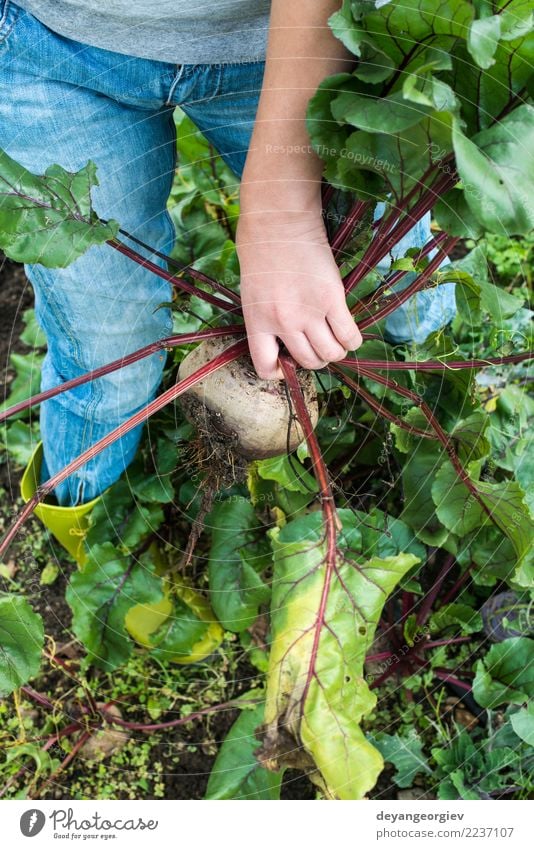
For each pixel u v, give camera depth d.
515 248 2.01
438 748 1.40
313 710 1.04
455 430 1.24
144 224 1.21
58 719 1.45
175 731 1.49
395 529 1.37
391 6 0.76
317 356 0.94
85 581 1.38
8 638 1.01
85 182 1.03
